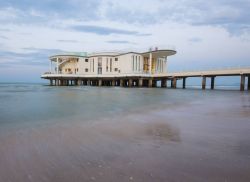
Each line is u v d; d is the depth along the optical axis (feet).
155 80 188.85
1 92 103.65
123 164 12.27
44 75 199.00
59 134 19.57
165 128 22.11
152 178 10.42
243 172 11.03
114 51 209.97
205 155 13.70
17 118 28.78
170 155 13.75
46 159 13.16
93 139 17.81
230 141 16.96
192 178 10.37
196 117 29.43
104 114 32.76
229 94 91.91
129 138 18.12
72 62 224.74
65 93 95.04
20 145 16.10
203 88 138.10
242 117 29.17
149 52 184.34
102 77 186.19
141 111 36.29
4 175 10.96
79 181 10.21
